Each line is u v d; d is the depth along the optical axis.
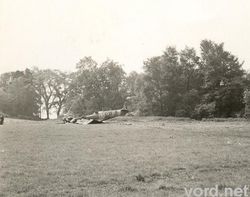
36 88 139.00
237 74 93.25
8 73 138.62
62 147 26.08
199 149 25.16
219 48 95.31
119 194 13.79
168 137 33.44
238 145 27.44
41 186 15.11
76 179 16.16
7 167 18.78
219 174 17.02
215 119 70.06
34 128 44.41
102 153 23.28
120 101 124.69
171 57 103.81
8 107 119.31
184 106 97.19
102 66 124.44
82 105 120.25
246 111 76.06
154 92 103.88
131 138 32.47
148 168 18.34
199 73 102.50
